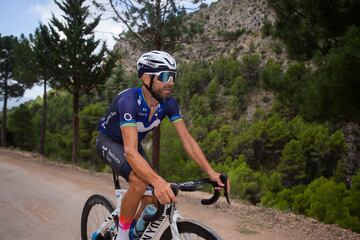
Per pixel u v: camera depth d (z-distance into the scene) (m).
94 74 23.08
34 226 5.13
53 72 22.67
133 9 13.55
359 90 7.09
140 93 2.36
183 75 145.12
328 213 36.62
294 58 9.80
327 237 5.21
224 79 148.62
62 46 22.22
